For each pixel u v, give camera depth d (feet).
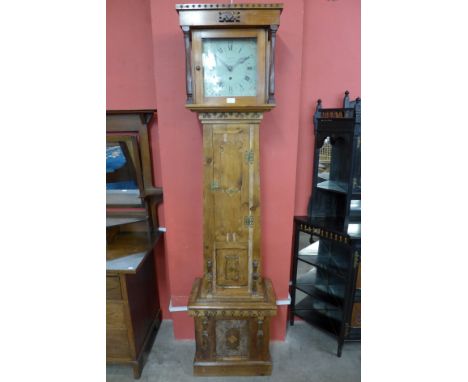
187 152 5.07
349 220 5.76
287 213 5.38
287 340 6.13
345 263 5.93
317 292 6.15
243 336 5.02
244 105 4.01
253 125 4.33
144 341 5.52
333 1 5.17
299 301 6.50
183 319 6.03
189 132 4.99
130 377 5.26
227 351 5.11
